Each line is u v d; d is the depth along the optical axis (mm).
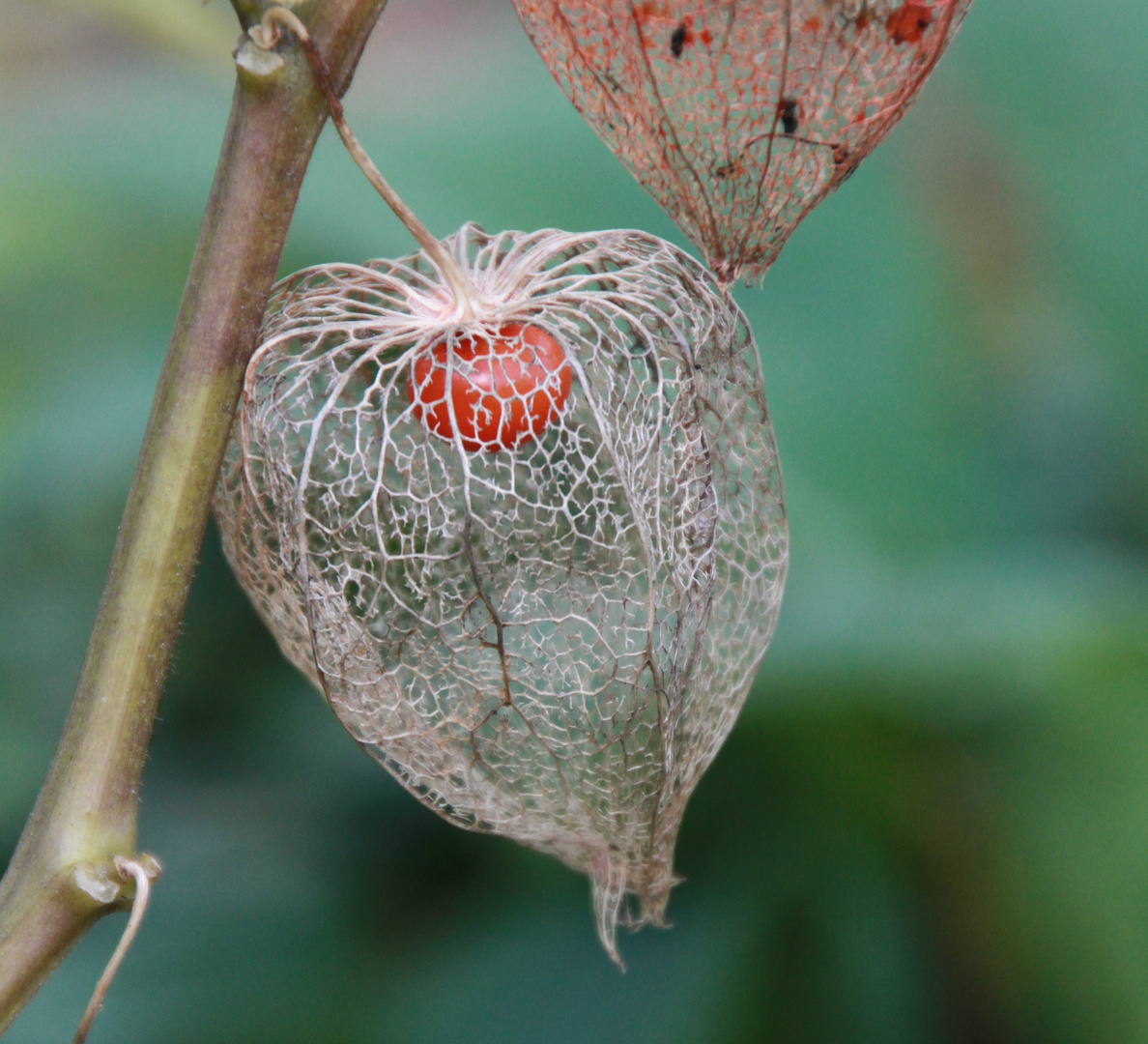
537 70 606
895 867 435
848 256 540
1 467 491
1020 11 571
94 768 332
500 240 358
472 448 351
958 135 561
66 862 331
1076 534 495
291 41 330
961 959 432
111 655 332
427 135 556
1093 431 517
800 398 503
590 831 360
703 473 356
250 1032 432
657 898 365
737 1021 428
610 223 521
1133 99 548
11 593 492
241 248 332
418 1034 431
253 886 454
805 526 447
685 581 355
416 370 351
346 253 498
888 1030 426
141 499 332
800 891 437
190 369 332
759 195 346
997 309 536
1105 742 430
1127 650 435
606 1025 430
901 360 519
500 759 356
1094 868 427
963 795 434
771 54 341
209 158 550
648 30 341
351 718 354
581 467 354
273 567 355
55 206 533
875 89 342
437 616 353
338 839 468
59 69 703
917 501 481
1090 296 537
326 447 354
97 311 516
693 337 359
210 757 492
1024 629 435
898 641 430
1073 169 548
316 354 353
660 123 344
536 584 353
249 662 500
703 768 367
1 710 477
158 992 438
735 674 368
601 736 356
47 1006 438
